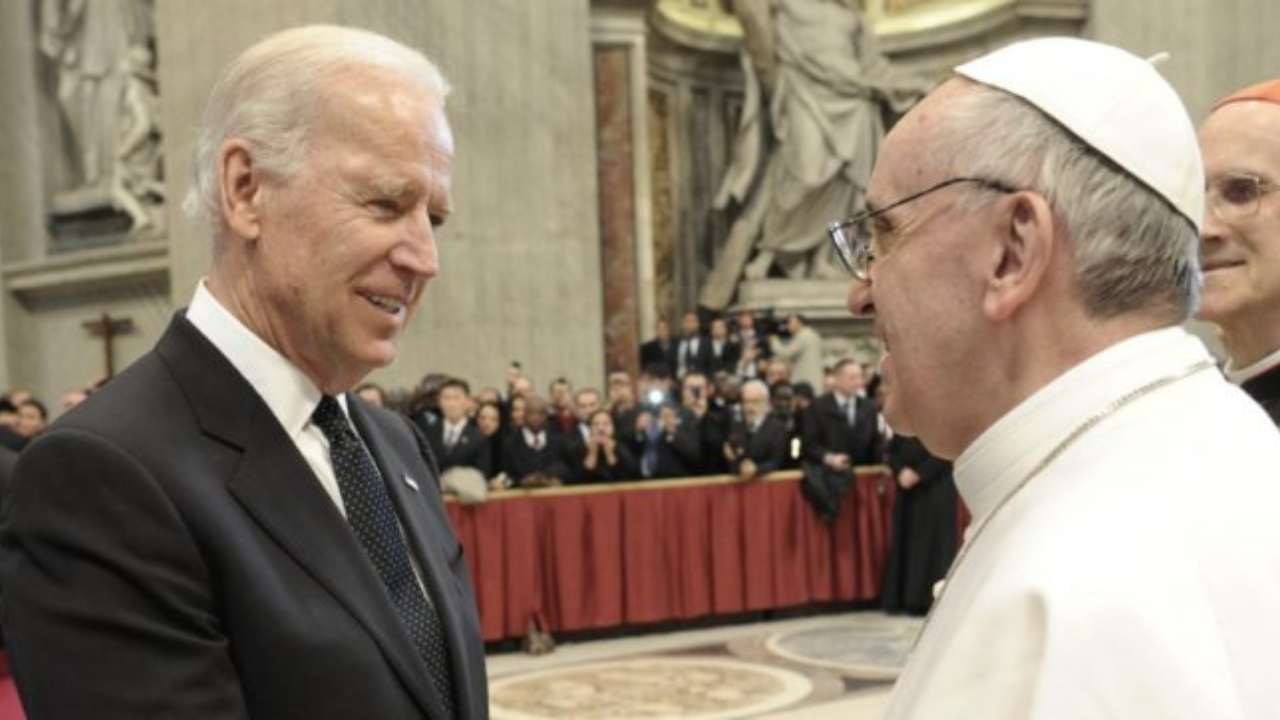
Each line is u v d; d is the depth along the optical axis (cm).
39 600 131
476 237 1070
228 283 151
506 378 1076
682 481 783
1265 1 1200
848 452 853
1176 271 106
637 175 1288
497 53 1088
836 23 1388
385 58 146
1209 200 181
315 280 143
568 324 1113
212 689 132
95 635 129
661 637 773
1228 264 180
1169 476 96
